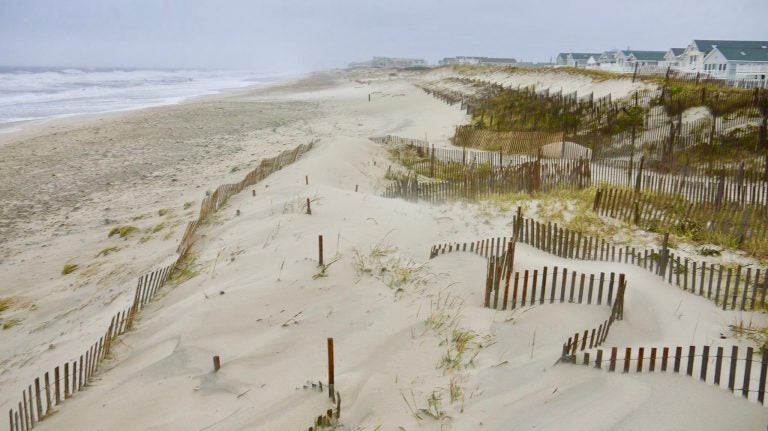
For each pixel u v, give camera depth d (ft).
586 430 14.03
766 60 155.12
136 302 27.14
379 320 22.86
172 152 83.41
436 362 19.86
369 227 34.32
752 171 54.24
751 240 34.96
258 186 50.60
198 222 41.19
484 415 16.06
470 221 38.70
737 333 22.65
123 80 347.77
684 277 27.68
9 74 363.97
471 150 79.46
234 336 22.38
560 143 71.67
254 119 118.52
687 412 14.76
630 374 16.84
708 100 76.59
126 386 19.77
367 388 18.20
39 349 27.89
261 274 27.43
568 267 29.19
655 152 67.46
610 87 100.73
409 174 62.69
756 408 15.34
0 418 21.08
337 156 60.85
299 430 16.48
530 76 135.33
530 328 21.93
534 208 42.09
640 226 38.55
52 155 83.51
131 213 54.29
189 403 18.39
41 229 51.24
